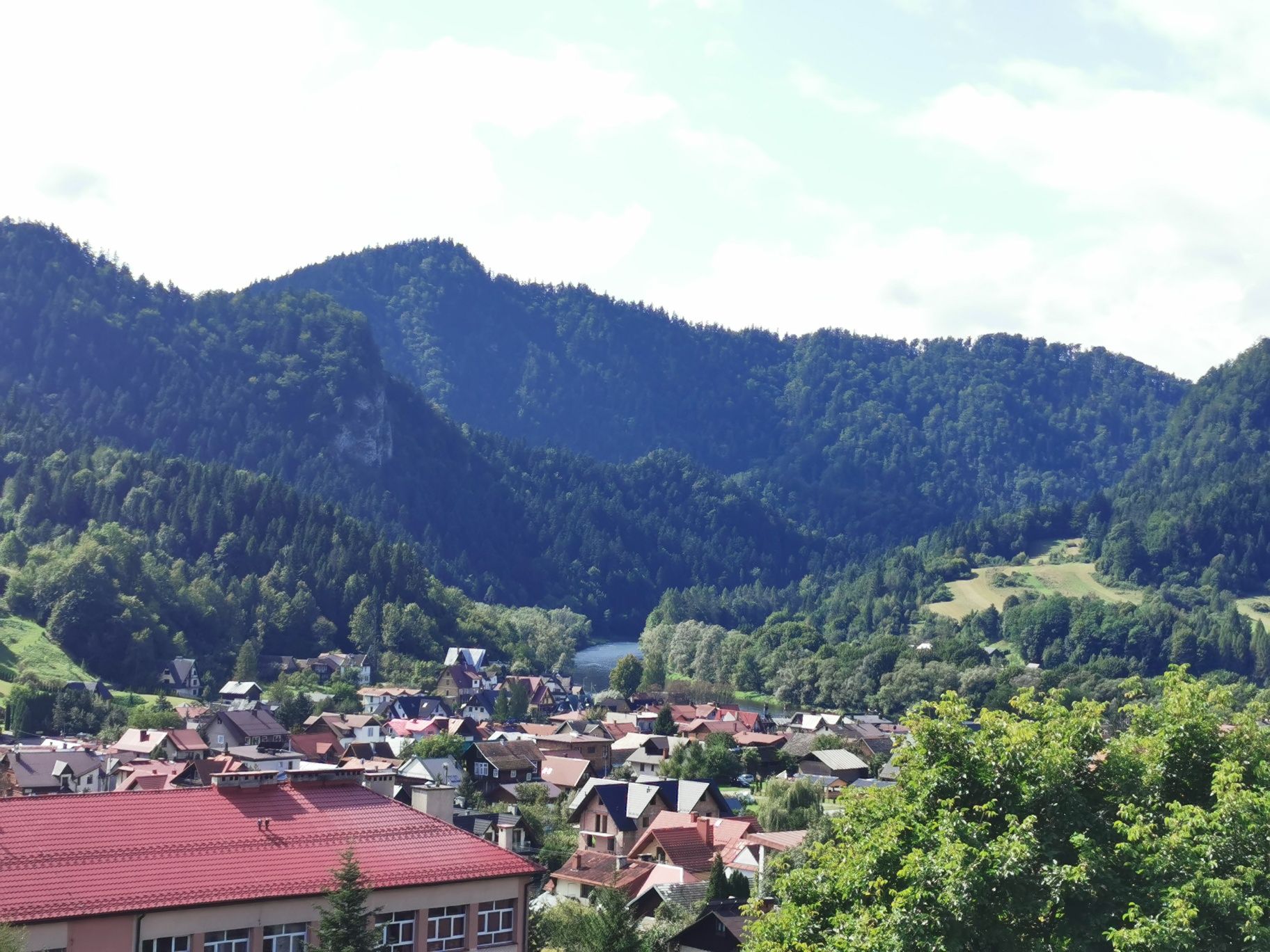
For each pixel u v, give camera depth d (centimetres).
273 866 5278
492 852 5788
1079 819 4384
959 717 4744
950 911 4041
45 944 4656
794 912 4697
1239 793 4122
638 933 6825
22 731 19675
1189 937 3831
